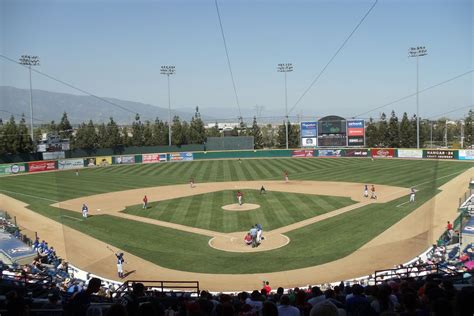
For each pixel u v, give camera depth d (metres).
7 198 59.56
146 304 7.17
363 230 35.84
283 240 34.53
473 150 91.00
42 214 48.00
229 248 32.91
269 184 67.38
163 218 44.00
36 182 75.31
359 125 106.62
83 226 40.69
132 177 80.88
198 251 32.25
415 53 98.56
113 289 21.97
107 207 50.75
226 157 115.69
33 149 101.81
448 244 30.98
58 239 37.56
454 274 17.61
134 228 39.69
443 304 6.00
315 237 34.91
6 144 96.25
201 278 26.69
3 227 38.50
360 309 10.30
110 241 34.97
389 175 71.50
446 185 61.50
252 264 28.98
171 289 24.30
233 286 25.19
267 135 170.12
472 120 145.50
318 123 109.81
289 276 26.36
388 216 40.44
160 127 131.62
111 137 120.50
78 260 29.00
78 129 121.56
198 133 130.12
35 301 14.05
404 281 15.99
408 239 21.70
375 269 23.95
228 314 7.63
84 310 9.93
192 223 41.44
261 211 46.19
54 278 23.28
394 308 10.29
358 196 53.62
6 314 8.52
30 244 33.69
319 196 54.62
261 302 12.41
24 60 101.19
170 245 34.00
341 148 108.31
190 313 8.78
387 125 122.69
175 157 113.38
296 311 10.30
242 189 62.69
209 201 53.25
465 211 37.91
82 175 84.75
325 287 22.48
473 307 5.59
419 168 73.75
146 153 112.19
